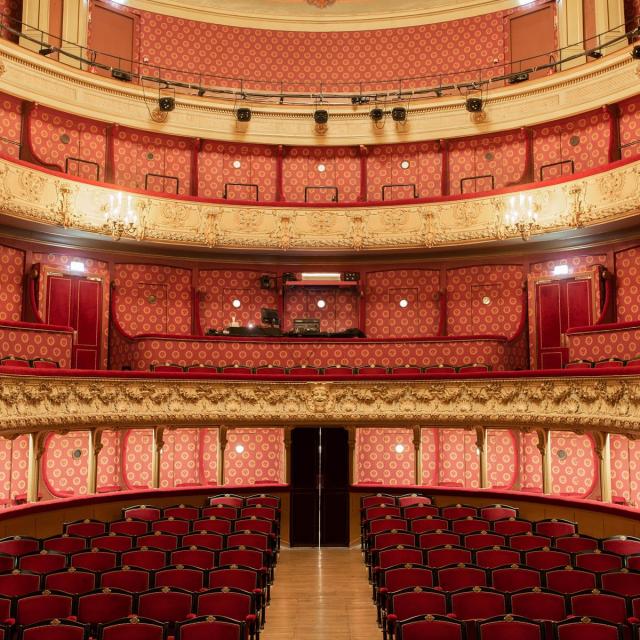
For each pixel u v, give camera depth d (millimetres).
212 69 20656
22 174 15570
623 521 12797
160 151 19484
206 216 18188
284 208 18547
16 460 14320
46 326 14289
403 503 14430
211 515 13484
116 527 12375
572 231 16688
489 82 19047
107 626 7738
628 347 13922
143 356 15883
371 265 19484
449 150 19766
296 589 11953
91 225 16797
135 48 19859
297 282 19078
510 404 13797
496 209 17422
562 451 15266
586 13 18531
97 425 13445
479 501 14945
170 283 18969
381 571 10109
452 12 20562
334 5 21109
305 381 14930
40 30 17016
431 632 7902
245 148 20156
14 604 8352
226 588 8898
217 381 14656
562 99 18156
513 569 9570
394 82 20797
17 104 17297
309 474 15898
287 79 21016
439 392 14461
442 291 19016
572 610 8539
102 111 18391
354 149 20312
